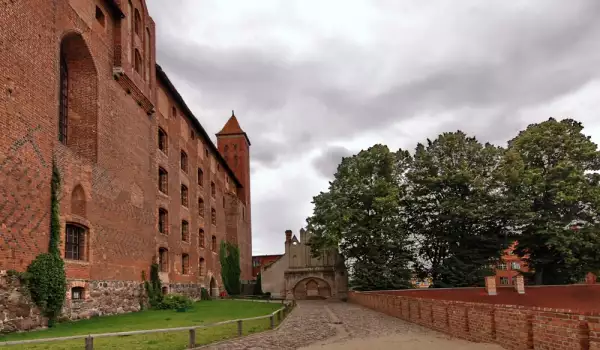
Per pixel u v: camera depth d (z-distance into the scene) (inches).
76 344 541.0
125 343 554.9
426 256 1932.8
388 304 1075.9
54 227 706.2
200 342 571.8
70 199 781.3
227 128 3034.0
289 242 2284.7
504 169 1754.4
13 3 634.2
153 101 1209.4
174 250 1369.3
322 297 2204.7
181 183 1503.4
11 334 586.6
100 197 888.3
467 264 1759.4
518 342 428.1
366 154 1926.7
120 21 1007.6
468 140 1884.8
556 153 1753.2
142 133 1133.1
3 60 607.5
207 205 1892.2
